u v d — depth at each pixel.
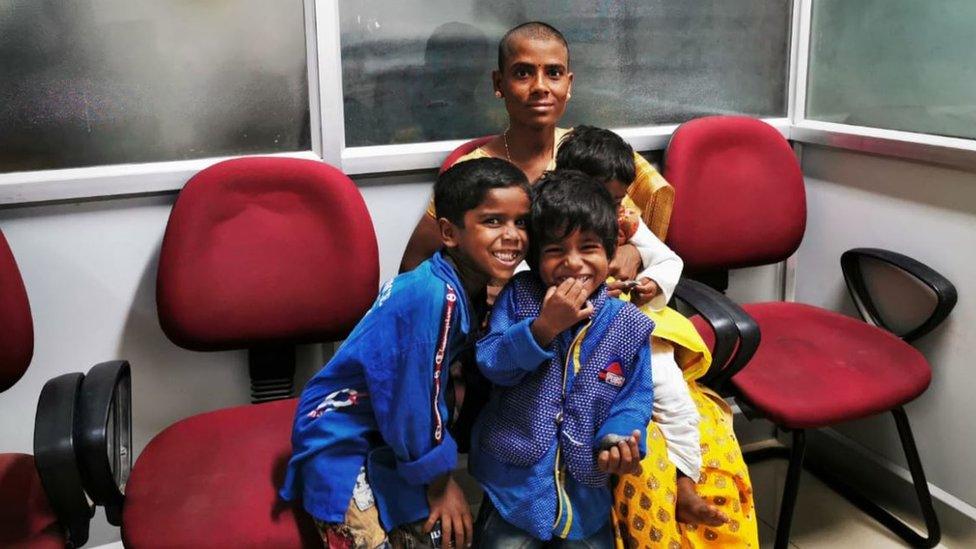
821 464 2.38
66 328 1.81
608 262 1.37
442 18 1.95
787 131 2.32
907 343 1.99
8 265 1.56
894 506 2.20
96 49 1.73
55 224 1.75
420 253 1.81
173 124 1.81
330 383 1.41
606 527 1.49
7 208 1.72
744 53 2.26
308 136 1.91
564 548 1.46
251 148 1.88
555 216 1.31
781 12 2.27
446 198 1.37
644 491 1.46
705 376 1.72
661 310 1.65
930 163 1.98
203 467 1.48
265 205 1.74
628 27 2.12
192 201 1.69
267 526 1.35
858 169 2.18
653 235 1.74
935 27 1.97
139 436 1.92
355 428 1.38
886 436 2.21
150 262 1.83
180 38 1.77
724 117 2.11
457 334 1.38
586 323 1.38
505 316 1.40
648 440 1.49
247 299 1.73
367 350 1.35
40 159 1.74
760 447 2.50
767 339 2.00
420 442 1.33
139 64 1.76
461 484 2.18
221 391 1.96
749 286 2.41
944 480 2.08
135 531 1.34
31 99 1.71
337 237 1.76
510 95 1.78
